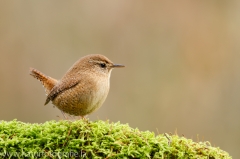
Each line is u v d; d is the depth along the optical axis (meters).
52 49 14.56
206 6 15.66
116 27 15.14
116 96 14.23
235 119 13.96
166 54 14.95
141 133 6.28
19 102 13.71
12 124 6.37
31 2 15.04
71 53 14.62
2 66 14.02
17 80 13.98
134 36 15.06
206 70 14.90
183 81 14.64
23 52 14.34
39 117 13.62
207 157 6.19
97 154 6.04
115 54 14.79
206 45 15.14
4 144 5.96
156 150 6.11
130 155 6.01
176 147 6.17
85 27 15.00
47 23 14.90
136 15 15.30
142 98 14.24
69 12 15.17
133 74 14.64
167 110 14.09
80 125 6.22
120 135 6.16
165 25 15.29
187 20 15.34
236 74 14.73
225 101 14.34
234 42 15.30
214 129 13.84
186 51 15.05
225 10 15.77
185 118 13.98
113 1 15.42
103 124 6.38
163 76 14.70
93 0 15.38
